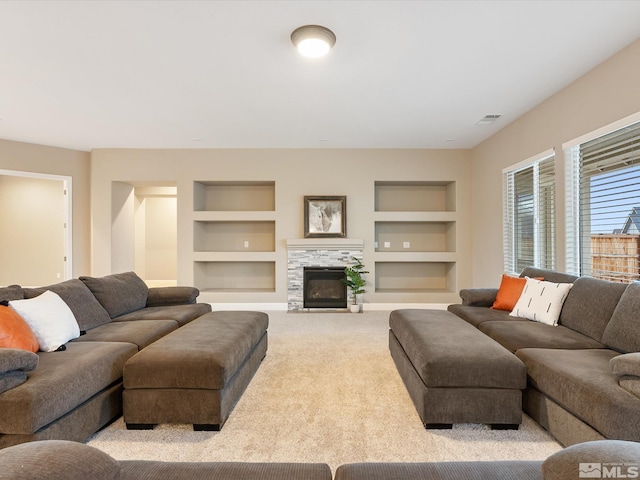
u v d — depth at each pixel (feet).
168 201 27.25
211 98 12.23
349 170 18.84
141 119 14.30
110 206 18.69
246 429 6.93
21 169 17.29
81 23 7.95
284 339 13.10
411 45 8.93
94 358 6.87
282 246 18.89
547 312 9.41
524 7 7.47
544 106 12.49
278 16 7.73
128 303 11.32
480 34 8.46
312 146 18.51
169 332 9.75
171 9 7.48
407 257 18.94
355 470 3.80
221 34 8.42
